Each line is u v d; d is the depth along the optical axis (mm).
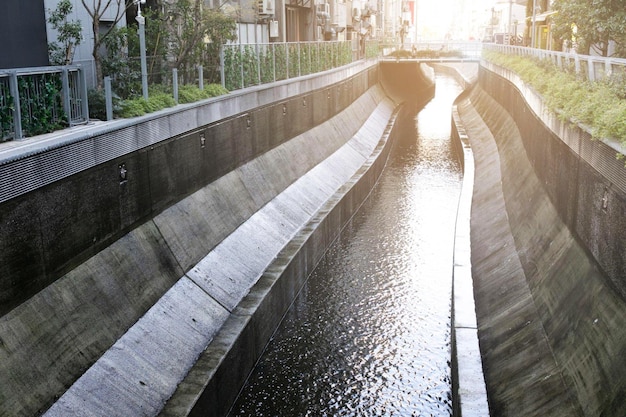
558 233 14562
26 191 9539
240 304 14797
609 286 10406
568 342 10875
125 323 11797
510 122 31266
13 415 8672
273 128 23031
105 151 11953
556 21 23234
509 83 33406
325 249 22203
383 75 65562
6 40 13195
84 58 15555
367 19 65625
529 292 14133
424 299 18375
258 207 19656
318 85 29906
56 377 9727
